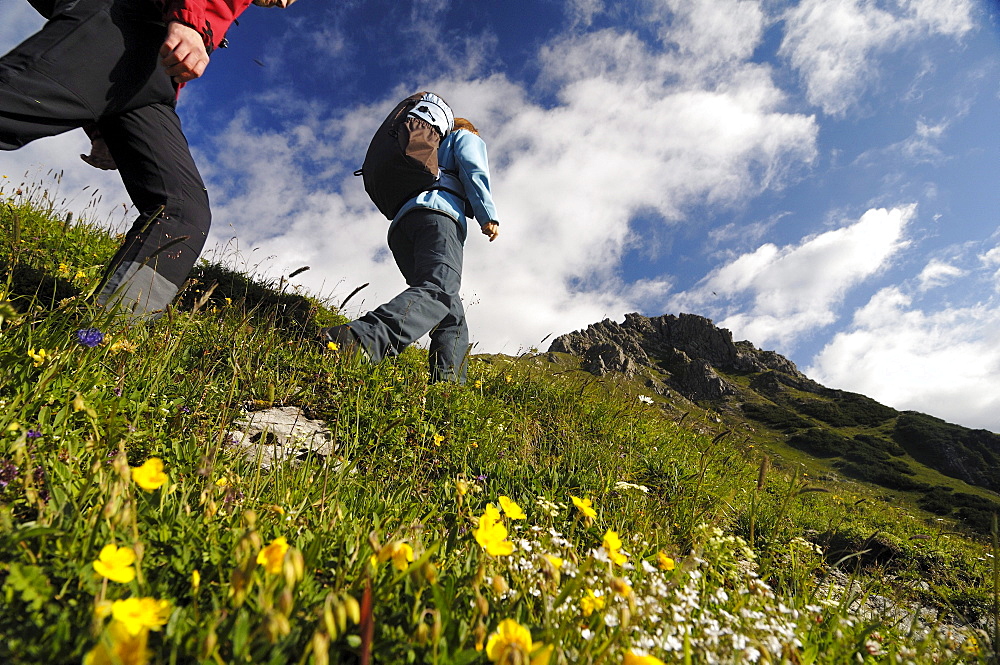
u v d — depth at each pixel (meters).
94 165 3.28
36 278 3.42
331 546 1.39
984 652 1.51
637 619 1.12
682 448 5.18
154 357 2.56
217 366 3.13
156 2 2.52
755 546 2.95
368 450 2.93
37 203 5.28
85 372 2.03
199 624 0.90
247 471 1.91
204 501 1.33
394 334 4.08
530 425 4.29
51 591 0.89
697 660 1.16
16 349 1.91
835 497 7.64
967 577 4.71
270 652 0.85
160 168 2.83
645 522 2.29
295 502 1.70
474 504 2.49
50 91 2.31
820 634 1.59
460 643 0.95
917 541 5.13
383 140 4.76
